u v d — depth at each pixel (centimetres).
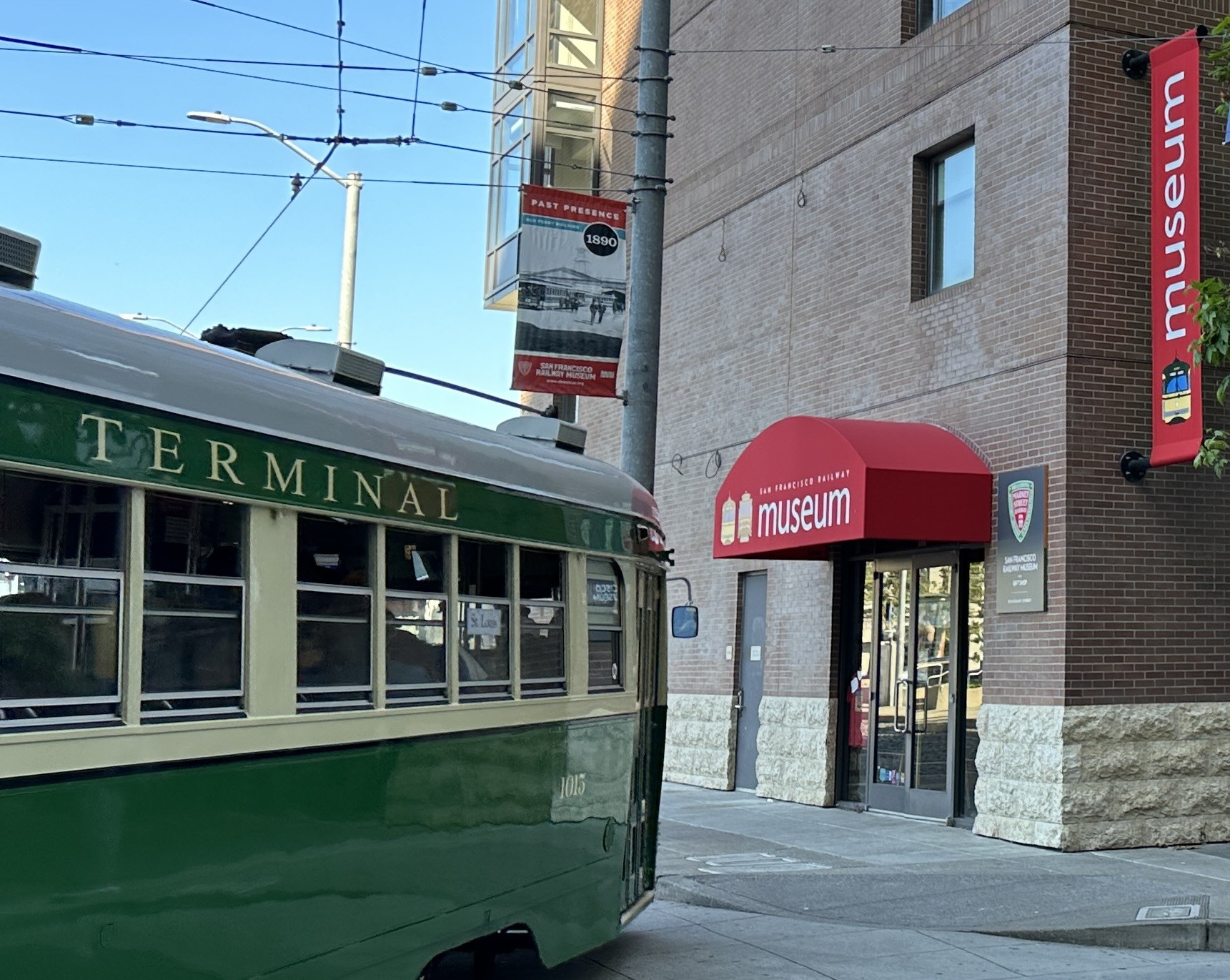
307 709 525
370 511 571
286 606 516
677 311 2078
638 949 914
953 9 1552
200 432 478
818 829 1435
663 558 936
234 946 479
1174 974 851
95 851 419
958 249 1502
